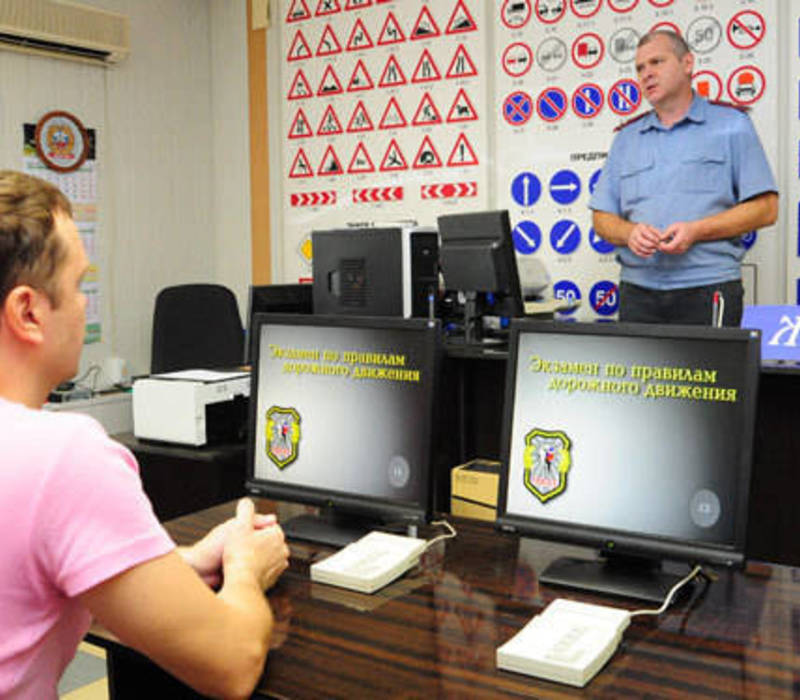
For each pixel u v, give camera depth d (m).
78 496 0.96
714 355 1.37
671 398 1.41
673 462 1.40
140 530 0.99
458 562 1.59
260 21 5.09
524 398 1.54
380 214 4.81
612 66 4.04
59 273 1.04
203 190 5.39
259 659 1.10
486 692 1.12
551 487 1.50
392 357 1.65
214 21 5.33
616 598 1.41
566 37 4.14
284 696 1.12
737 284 3.43
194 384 2.94
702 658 1.20
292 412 1.78
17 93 4.34
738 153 3.38
